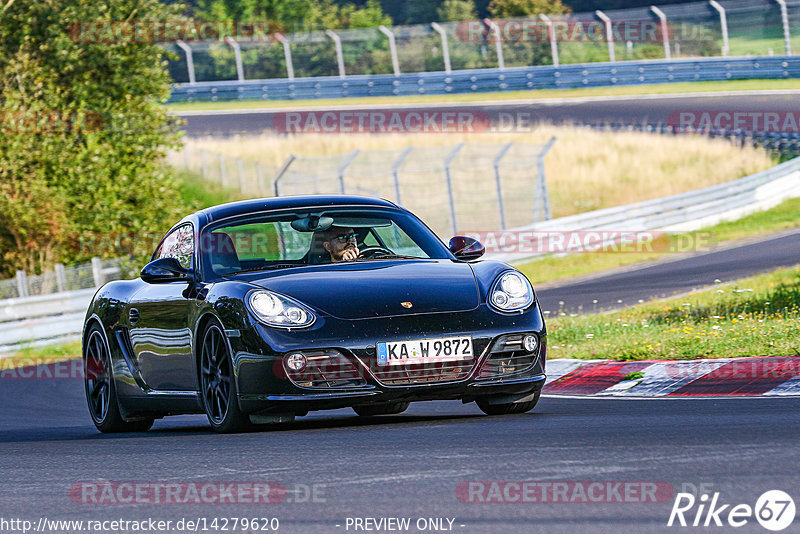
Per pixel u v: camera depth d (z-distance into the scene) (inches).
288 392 840.9
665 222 3496.6
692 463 607.5
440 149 5211.6
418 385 848.3
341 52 6742.1
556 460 637.3
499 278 916.6
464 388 860.0
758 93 5777.6
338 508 543.2
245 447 775.1
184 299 966.4
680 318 1692.9
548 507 521.3
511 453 672.4
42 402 1680.6
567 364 1385.3
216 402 916.6
